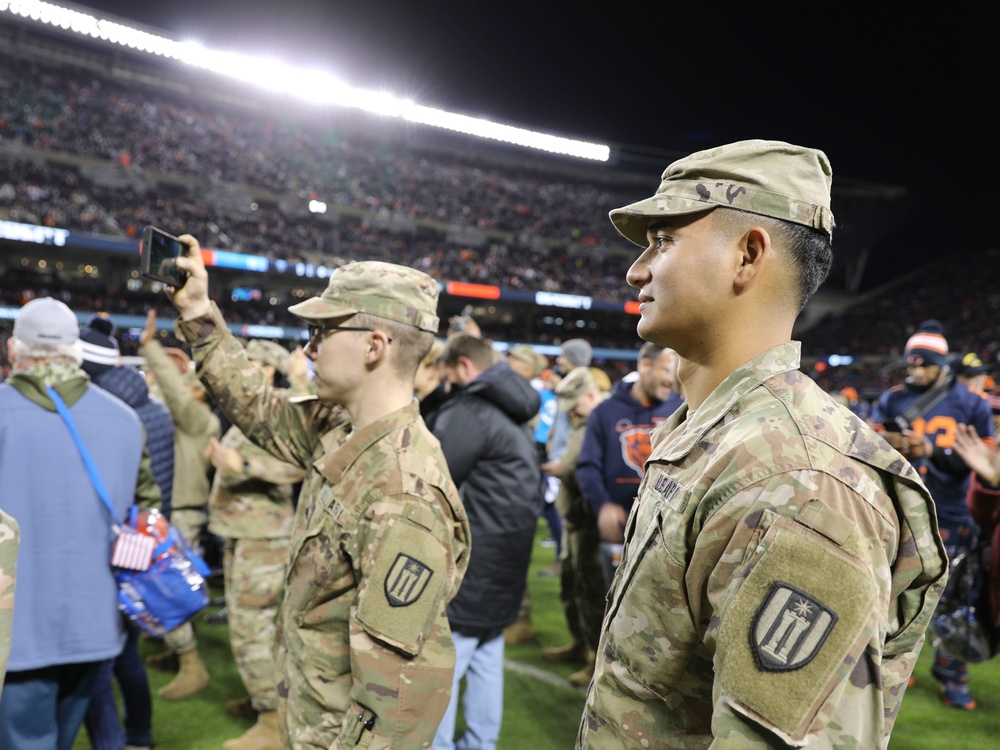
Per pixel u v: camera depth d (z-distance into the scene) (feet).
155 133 81.10
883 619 2.25
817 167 2.83
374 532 4.36
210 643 13.16
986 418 11.94
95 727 7.70
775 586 2.17
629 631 2.73
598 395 11.51
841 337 105.09
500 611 8.06
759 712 2.11
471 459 7.88
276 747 9.05
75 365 6.90
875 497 2.43
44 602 6.36
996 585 7.54
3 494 6.24
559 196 111.75
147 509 7.61
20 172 67.36
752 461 2.38
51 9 64.95
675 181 2.90
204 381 5.85
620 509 9.23
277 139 93.15
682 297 2.84
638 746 2.67
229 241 76.13
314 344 5.01
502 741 9.62
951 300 104.27
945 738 10.02
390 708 4.14
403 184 98.73
